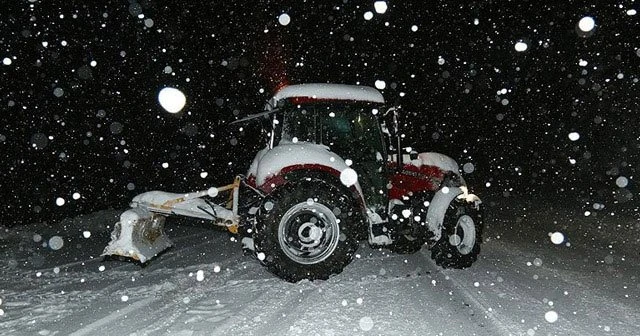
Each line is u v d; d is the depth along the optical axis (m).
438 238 6.04
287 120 6.05
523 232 9.16
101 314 4.60
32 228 9.73
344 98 6.00
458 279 5.62
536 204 13.27
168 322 4.35
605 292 5.16
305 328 4.16
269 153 5.82
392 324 4.24
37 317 4.55
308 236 5.53
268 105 6.58
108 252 5.86
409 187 6.36
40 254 7.36
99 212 11.38
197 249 7.52
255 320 4.35
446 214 6.05
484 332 4.07
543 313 4.52
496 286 5.36
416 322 4.29
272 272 5.48
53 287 5.51
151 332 4.13
